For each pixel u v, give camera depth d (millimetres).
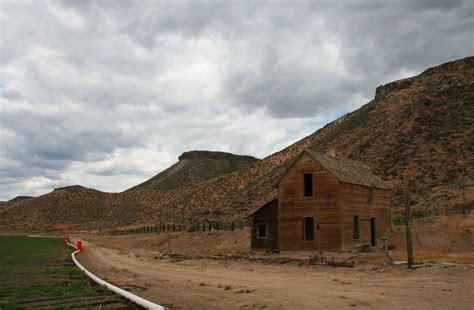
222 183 127812
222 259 31812
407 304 13188
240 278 21281
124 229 112875
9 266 28141
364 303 13531
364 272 21578
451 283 16891
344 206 33781
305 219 35250
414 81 113500
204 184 151375
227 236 51750
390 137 89688
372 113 107750
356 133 100438
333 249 33188
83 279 20781
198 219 95188
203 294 16203
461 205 54906
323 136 121125
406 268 21484
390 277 19594
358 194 35812
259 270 24953
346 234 33500
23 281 20094
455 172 68938
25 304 14023
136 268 28328
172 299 15125
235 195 107750
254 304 13836
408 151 80938
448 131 82312
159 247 56281
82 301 14414
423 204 59938
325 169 34312
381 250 34656
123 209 178875
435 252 30812
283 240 35781
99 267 29016
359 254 30797
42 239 85938
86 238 92562
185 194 147625
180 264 30688
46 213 188375
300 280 19812
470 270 19469
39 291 16781
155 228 84562
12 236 107812
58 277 21734
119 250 50719
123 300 14617
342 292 15750
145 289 17719
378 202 38594
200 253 41000
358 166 41125
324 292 15867
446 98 94562
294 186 35781
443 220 46688
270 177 104875
